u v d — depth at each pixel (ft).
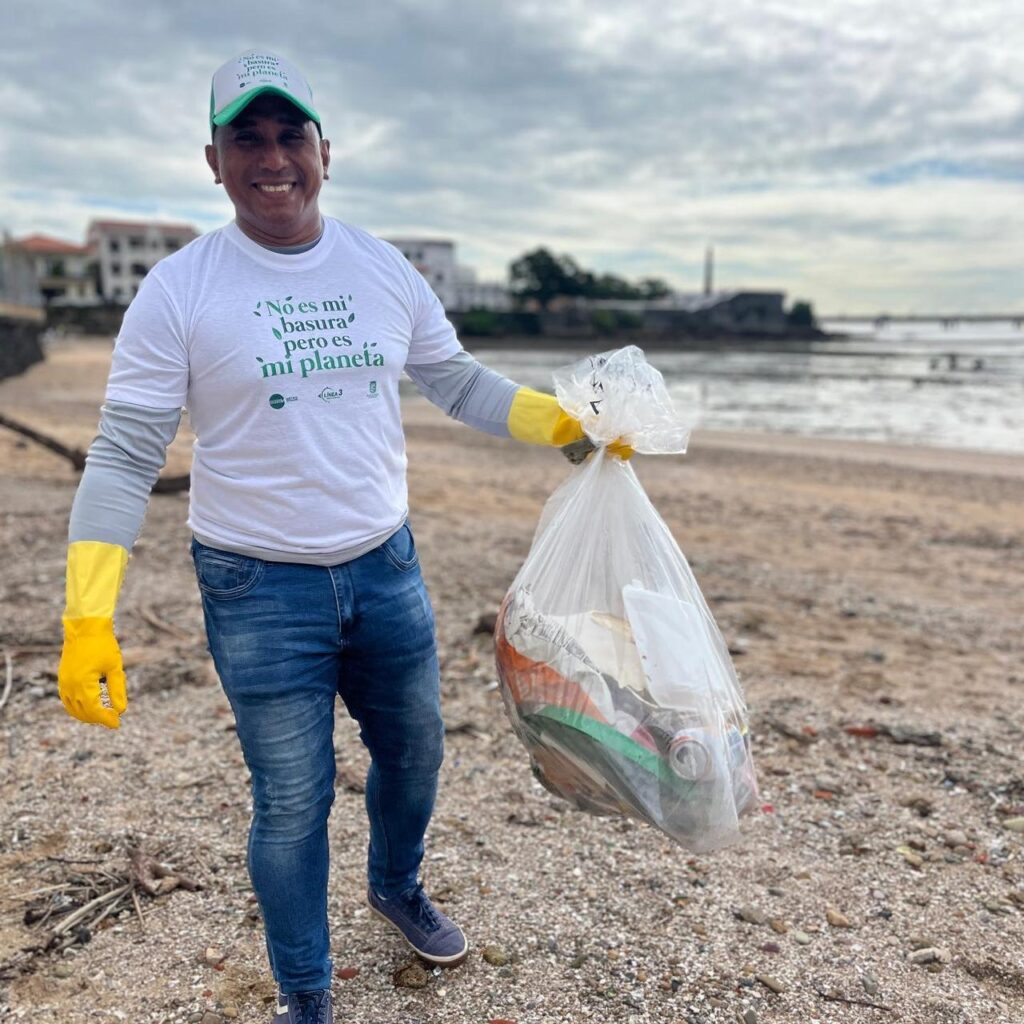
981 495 35.60
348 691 6.30
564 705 6.07
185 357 5.21
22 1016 6.23
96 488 5.09
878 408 89.35
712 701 6.20
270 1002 6.42
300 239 5.54
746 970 6.86
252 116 5.11
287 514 5.42
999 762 10.39
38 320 102.06
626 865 8.30
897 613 17.53
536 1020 6.31
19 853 8.21
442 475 35.45
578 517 6.50
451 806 9.30
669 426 6.52
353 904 7.67
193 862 8.14
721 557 22.30
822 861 8.42
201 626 14.32
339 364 5.45
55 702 11.39
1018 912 7.65
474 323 313.12
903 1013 6.44
